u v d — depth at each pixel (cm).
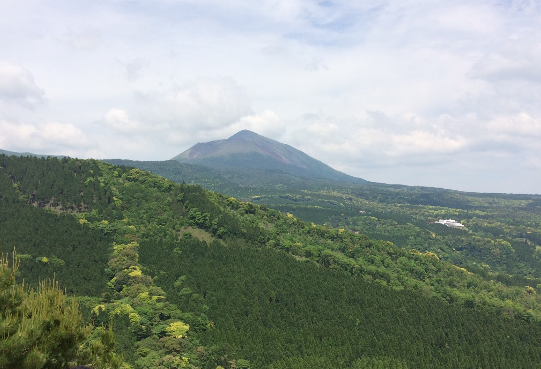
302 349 13225
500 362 14062
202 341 12756
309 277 17012
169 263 16688
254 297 15238
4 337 3102
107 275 15550
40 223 17375
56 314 3422
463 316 16425
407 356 13762
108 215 19450
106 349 3794
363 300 16175
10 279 3441
